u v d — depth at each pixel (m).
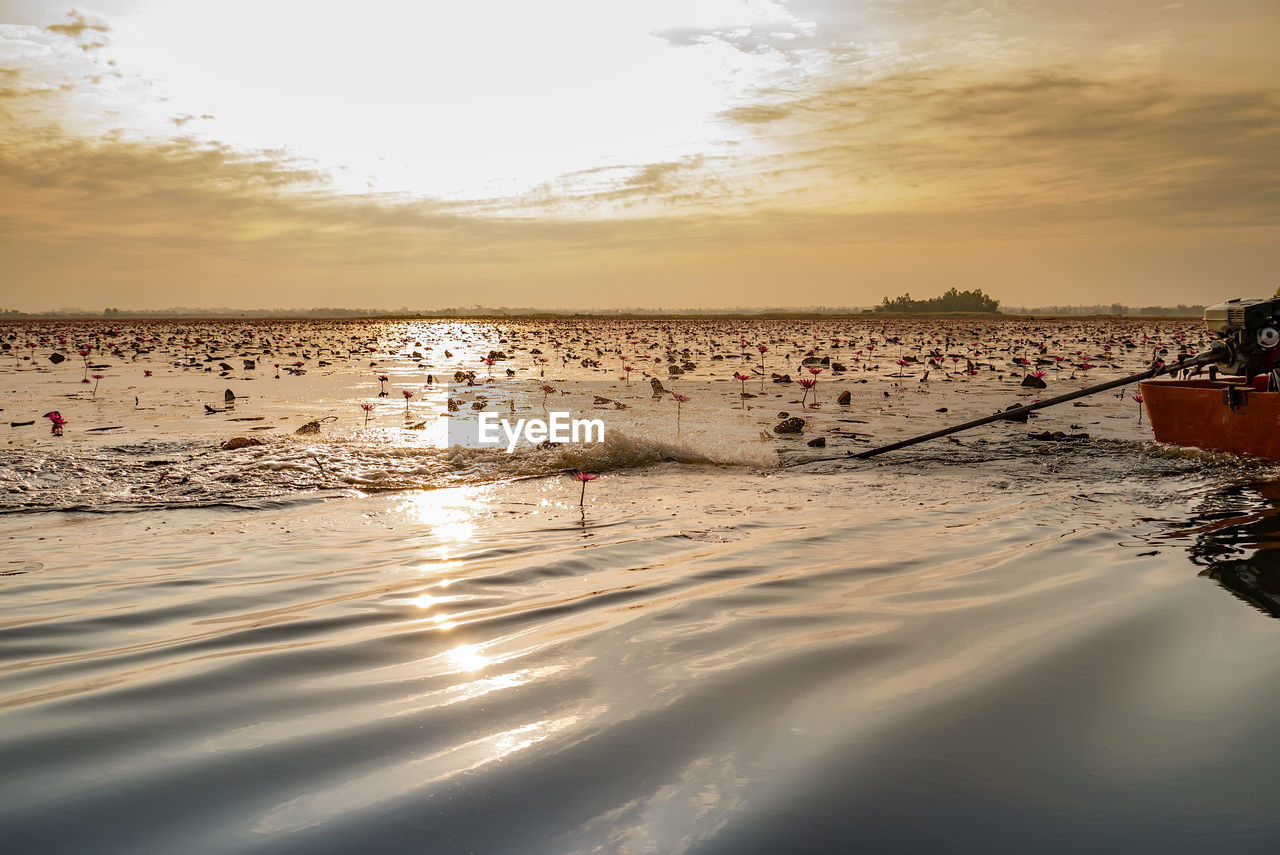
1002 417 9.51
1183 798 1.95
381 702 2.57
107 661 2.98
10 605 3.78
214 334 57.56
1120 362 27.11
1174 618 3.38
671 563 4.62
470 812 1.89
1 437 10.09
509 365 27.28
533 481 7.82
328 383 19.80
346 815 1.88
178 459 8.41
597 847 1.75
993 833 1.81
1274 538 4.97
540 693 2.64
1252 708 2.46
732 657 2.98
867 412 13.55
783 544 5.11
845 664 2.89
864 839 1.78
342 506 6.63
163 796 1.96
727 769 2.10
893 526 5.67
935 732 2.32
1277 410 7.61
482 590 4.04
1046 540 5.06
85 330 65.81
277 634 3.31
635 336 53.47
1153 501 6.44
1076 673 2.77
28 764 2.11
